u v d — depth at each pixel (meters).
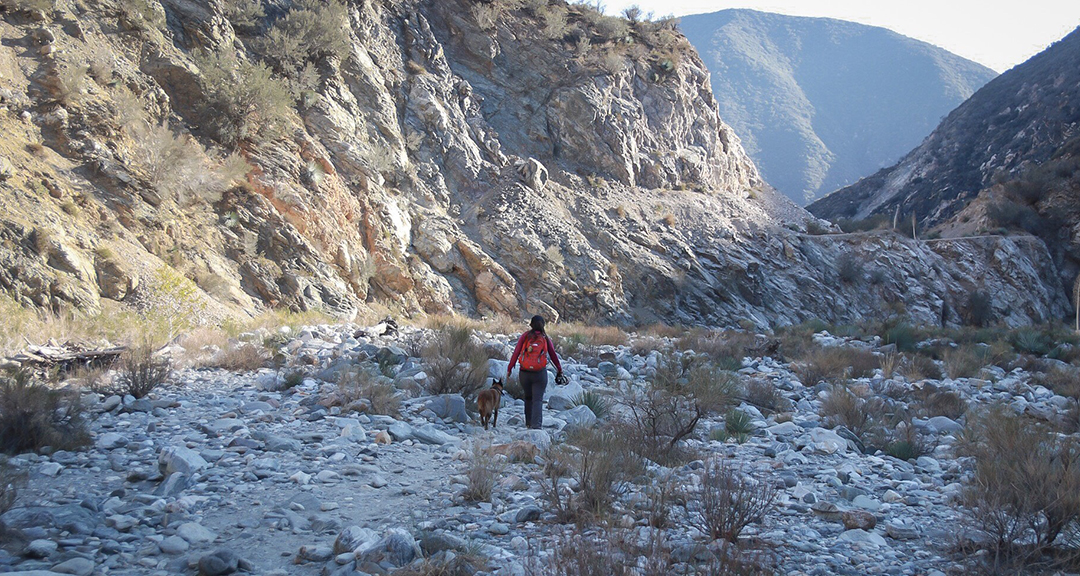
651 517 5.09
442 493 6.12
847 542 5.37
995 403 12.05
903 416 11.08
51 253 16.23
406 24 40.81
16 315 13.88
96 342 13.78
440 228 33.94
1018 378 16.83
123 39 25.75
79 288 16.08
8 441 6.78
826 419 10.88
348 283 27.95
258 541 4.91
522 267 35.25
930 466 8.26
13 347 11.93
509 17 46.47
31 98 20.58
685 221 46.47
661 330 28.70
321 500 5.80
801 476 7.45
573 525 5.34
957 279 58.56
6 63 20.78
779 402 12.11
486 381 11.57
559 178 42.69
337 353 13.66
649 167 47.66
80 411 8.15
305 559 4.58
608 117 45.62
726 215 50.38
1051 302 61.50
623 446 7.18
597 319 35.84
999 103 138.38
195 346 13.70
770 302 46.22
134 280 17.62
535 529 5.26
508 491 6.20
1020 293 58.62
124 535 4.82
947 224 76.56
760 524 5.64
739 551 4.63
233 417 8.77
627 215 42.75
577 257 37.41
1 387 7.39
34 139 19.81
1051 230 68.88
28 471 5.81
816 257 52.41
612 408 10.79
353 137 32.59
